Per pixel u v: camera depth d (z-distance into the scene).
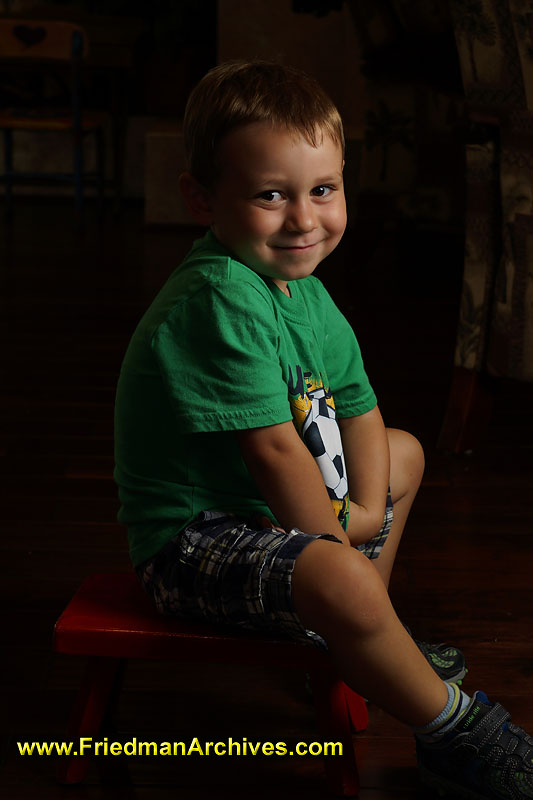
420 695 1.03
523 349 1.93
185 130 1.10
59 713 1.26
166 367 1.05
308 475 1.04
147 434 1.11
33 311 3.28
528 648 1.42
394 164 3.46
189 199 1.11
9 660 1.37
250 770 1.16
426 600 1.54
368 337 3.04
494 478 2.03
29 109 4.68
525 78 1.76
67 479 2.00
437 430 2.28
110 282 3.70
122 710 1.27
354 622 0.97
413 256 4.13
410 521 1.82
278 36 4.98
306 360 1.13
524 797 1.05
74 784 1.13
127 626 1.07
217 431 1.08
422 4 3.19
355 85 5.00
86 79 5.55
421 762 1.11
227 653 1.05
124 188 5.62
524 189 1.84
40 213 5.14
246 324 1.04
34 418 2.34
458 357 2.11
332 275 3.84
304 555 0.99
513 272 1.91
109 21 5.26
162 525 1.10
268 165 1.02
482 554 1.70
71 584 1.57
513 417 2.39
